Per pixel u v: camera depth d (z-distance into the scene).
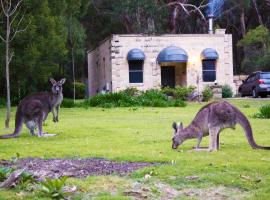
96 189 8.45
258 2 66.12
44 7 32.38
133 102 31.66
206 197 8.02
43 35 33.06
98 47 48.66
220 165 9.94
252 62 56.75
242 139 14.16
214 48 44.16
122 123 19.78
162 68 45.22
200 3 62.50
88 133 16.33
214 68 44.31
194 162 10.31
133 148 12.67
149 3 55.28
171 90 39.84
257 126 17.84
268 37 56.97
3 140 14.74
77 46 51.03
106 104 30.95
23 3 30.56
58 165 10.50
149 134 15.77
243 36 62.72
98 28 63.44
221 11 62.38
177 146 12.33
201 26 64.50
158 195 8.13
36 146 13.34
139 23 56.47
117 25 62.44
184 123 19.36
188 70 43.88
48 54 34.16
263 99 38.47
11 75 33.78
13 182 8.58
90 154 11.79
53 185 8.14
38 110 15.50
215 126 11.80
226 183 8.63
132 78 43.59
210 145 11.91
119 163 10.62
